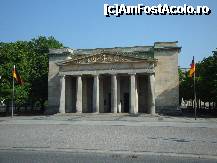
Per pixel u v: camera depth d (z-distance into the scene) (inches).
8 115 3368.6
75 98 3378.4
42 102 3927.2
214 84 2827.3
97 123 2000.5
